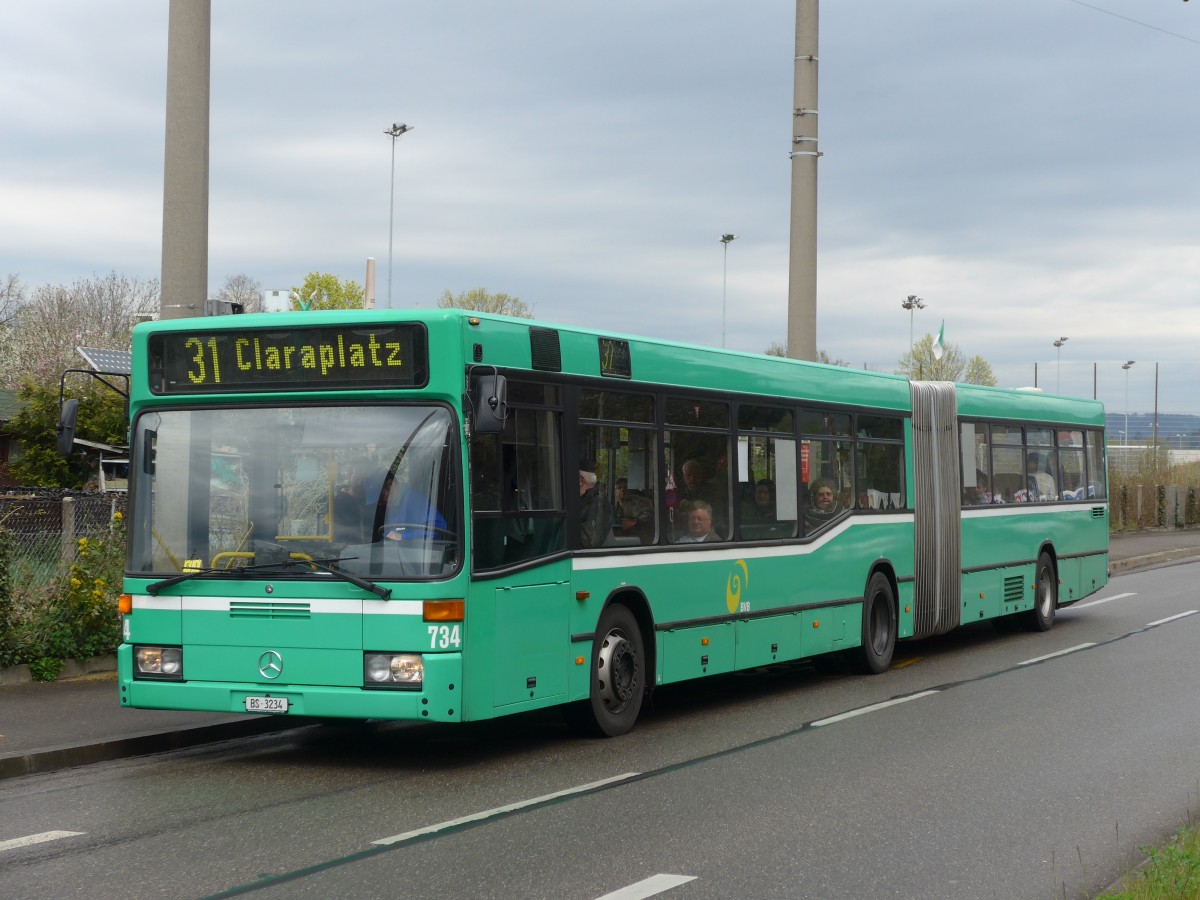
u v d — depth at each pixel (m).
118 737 10.20
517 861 7.02
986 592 18.11
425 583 9.11
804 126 18.56
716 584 12.38
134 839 7.46
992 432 18.55
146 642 9.64
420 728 11.69
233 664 9.41
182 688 9.50
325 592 9.24
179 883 6.52
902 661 16.75
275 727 11.43
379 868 6.84
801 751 10.45
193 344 9.80
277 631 9.32
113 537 13.92
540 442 10.20
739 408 12.92
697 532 12.16
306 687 9.25
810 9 18.48
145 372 9.91
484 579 9.45
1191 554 37.78
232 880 6.58
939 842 7.58
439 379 9.34
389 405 9.45
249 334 9.67
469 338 9.48
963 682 14.59
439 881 6.59
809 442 14.15
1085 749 10.52
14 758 9.41
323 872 6.75
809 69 18.55
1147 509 50.00
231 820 7.96
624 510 11.20
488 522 9.55
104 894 6.33
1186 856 6.26
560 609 10.33
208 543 9.59
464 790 8.91
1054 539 20.27
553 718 12.23
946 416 17.27
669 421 11.84
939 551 16.86
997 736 11.12
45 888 6.43
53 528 14.00
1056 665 15.96
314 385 9.55
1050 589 20.20
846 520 14.77
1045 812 8.35
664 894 6.41
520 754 10.34
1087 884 6.67
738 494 12.83
